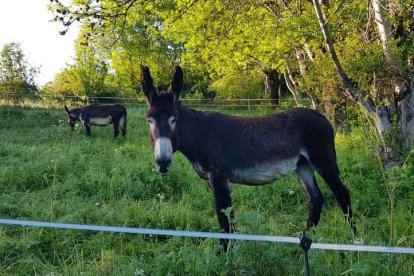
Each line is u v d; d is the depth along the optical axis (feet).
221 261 10.71
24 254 14.32
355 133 29.84
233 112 70.74
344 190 15.94
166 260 11.75
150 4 23.44
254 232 11.02
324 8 28.40
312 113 15.99
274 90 85.20
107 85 99.71
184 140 14.69
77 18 19.13
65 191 21.63
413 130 23.09
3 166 26.58
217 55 36.91
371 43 25.85
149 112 13.75
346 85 23.22
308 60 37.91
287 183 21.70
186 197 20.48
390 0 23.76
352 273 10.71
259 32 31.14
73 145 36.14
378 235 14.40
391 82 23.30
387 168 22.22
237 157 14.97
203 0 29.07
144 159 29.01
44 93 79.46
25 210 18.69
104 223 17.06
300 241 8.83
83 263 13.15
